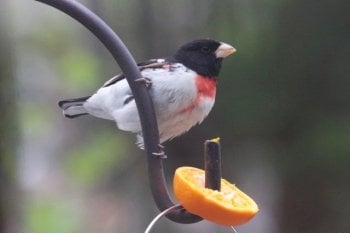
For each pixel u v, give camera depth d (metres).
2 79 10.20
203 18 9.19
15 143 10.26
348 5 9.12
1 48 10.40
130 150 11.70
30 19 14.61
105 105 6.90
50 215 14.99
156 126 6.18
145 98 6.18
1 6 10.90
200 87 6.61
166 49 9.44
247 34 9.06
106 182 12.34
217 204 5.20
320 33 9.16
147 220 11.59
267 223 10.32
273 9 9.05
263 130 9.45
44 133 15.12
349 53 9.21
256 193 10.12
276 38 9.07
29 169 14.70
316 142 9.43
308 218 10.02
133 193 11.62
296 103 9.31
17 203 10.59
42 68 14.80
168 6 9.35
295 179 9.75
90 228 13.77
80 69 14.34
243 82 9.16
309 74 9.24
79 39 14.62
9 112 10.20
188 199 5.29
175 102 6.51
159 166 6.12
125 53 6.16
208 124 9.56
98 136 12.88
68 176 14.85
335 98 9.35
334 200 9.74
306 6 9.09
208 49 6.69
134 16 9.51
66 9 5.99
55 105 14.99
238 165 9.83
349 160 9.35
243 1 9.03
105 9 9.55
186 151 9.85
